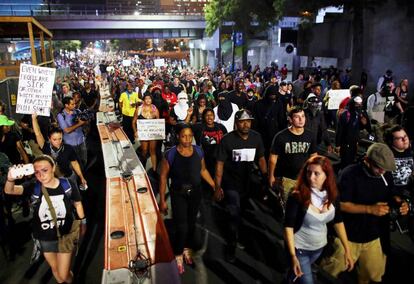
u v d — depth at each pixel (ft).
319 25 79.77
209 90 43.19
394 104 30.07
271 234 19.06
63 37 177.99
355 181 11.98
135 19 172.55
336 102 33.65
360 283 13.00
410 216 16.51
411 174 15.78
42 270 16.33
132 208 16.03
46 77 19.49
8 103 33.40
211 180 16.43
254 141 16.60
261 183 25.89
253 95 40.65
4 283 15.40
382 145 11.71
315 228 11.21
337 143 24.91
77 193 13.53
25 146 25.25
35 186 13.05
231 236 16.25
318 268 15.75
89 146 38.52
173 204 15.37
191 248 17.75
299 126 16.79
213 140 19.84
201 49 201.77
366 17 66.49
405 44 59.72
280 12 70.85
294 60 93.66
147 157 32.78
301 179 11.16
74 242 13.43
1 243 17.56
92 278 15.62
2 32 54.34
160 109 32.89
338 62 81.97
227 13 101.76
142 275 11.20
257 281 15.11
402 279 15.07
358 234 12.12
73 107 25.09
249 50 140.77
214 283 14.97
